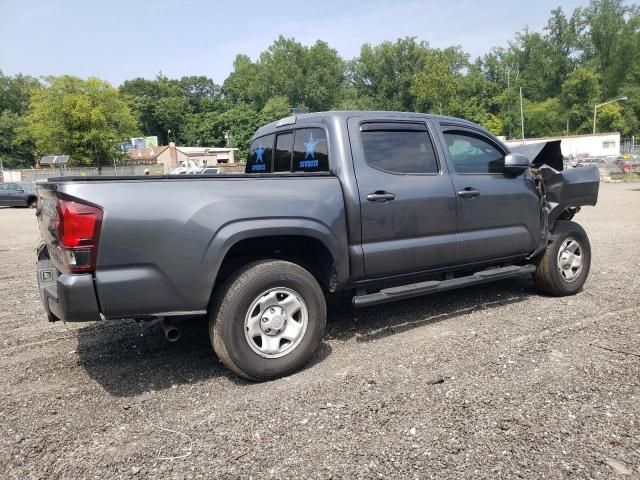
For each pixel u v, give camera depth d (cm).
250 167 559
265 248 400
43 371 394
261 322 359
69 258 313
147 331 490
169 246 329
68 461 269
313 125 441
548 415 296
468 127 500
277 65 10200
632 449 262
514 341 416
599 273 660
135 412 322
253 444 279
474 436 277
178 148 8362
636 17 8631
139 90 12281
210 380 371
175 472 256
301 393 337
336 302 566
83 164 5769
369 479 244
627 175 3522
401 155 443
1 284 738
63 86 5631
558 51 9250
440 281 465
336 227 394
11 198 2645
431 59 8900
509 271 506
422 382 346
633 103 8400
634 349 390
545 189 535
